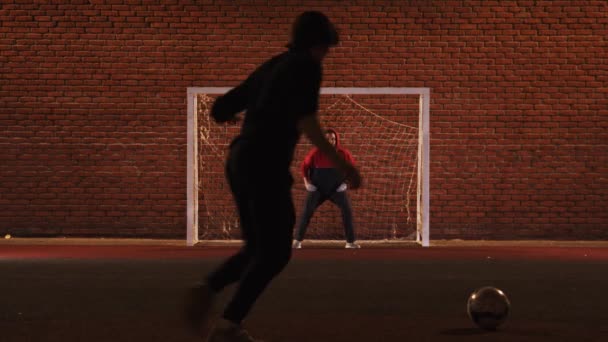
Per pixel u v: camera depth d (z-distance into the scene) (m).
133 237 15.34
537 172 15.27
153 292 8.31
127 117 15.28
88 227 15.34
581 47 15.21
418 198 15.02
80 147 15.30
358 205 15.23
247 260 5.20
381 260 11.74
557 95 15.24
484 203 15.27
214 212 15.26
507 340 5.76
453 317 6.78
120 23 15.26
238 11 15.23
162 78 15.27
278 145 4.87
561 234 15.27
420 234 14.98
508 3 15.21
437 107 15.23
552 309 7.24
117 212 15.32
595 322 6.55
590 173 15.26
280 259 4.92
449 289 8.61
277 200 4.87
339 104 15.19
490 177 15.26
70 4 15.26
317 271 10.28
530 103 15.24
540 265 11.12
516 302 7.68
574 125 15.26
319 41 5.05
